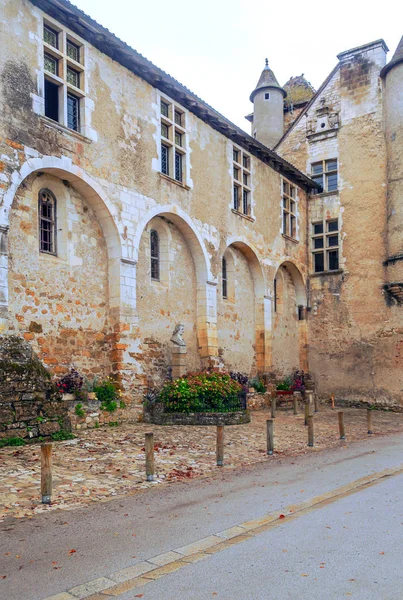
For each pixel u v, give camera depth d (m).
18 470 7.30
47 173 11.06
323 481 7.43
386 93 19.78
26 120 10.28
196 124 15.45
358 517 5.57
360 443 11.25
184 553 4.55
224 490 6.86
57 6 10.94
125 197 12.55
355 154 20.66
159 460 8.53
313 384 19.77
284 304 20.31
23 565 4.31
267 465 8.66
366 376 19.62
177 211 14.28
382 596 3.66
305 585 3.85
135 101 13.15
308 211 21.64
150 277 13.76
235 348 17.19
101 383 11.87
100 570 4.20
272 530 5.14
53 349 10.84
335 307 20.58
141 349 12.60
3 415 8.74
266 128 24.62
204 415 12.22
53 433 9.45
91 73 11.92
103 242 12.34
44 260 10.81
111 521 5.48
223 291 17.27
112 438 9.91
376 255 19.80
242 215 17.28
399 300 19.11
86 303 11.73
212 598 3.67
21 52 10.31
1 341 9.25
